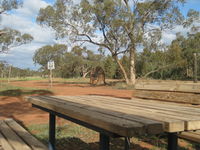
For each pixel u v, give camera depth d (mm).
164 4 22281
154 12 22844
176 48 24703
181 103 4105
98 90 18078
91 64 62594
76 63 62562
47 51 63375
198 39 43656
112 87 22266
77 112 2275
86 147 4164
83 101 3273
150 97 4859
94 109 2451
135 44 22734
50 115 3770
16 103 10078
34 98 3750
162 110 2471
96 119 1938
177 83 4406
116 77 45125
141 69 31219
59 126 5469
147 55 25734
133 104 2992
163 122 1793
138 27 22312
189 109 2635
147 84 5000
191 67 32719
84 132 5043
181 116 2088
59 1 23750
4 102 10406
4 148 2711
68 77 64812
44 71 68500
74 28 24609
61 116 2953
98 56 64938
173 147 2369
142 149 3957
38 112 7746
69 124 5746
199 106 3736
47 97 3904
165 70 33594
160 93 4613
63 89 18484
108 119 1867
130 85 22562
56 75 67250
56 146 4188
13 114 7348
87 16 23562
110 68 44125
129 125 1637
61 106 2695
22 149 2672
